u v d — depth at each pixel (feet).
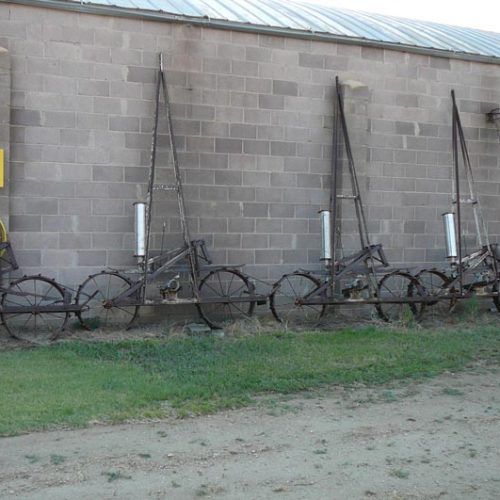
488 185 39.24
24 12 30.09
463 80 38.58
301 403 20.98
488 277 36.55
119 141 31.60
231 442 17.29
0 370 23.65
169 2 34.63
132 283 30.68
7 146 29.53
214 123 33.27
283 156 34.58
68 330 30.66
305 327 33.53
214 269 32.19
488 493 14.49
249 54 33.83
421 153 37.58
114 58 31.48
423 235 37.65
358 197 34.63
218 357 26.32
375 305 35.70
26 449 16.43
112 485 14.46
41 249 30.53
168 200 32.53
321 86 35.29
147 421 18.81
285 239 34.68
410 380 24.04
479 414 20.18
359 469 15.66
